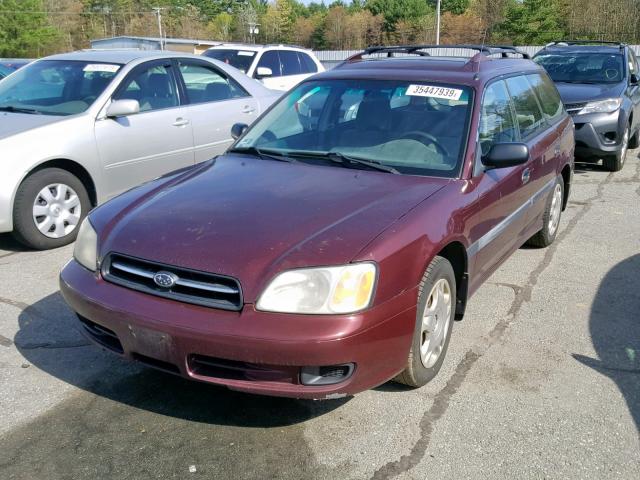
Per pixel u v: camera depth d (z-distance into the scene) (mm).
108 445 2975
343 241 2932
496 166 3902
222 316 2789
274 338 2701
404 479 2781
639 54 32656
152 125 6383
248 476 2781
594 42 11328
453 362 3805
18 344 3936
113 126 6043
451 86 4199
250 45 12320
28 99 6262
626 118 9305
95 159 5895
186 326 2795
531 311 4578
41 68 6590
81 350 3865
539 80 5625
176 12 102125
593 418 3258
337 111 4332
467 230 3594
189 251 2965
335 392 2834
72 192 5781
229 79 7410
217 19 101938
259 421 3172
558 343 4086
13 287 4824
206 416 3209
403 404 3340
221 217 3207
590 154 9258
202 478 2764
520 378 3635
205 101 7023
